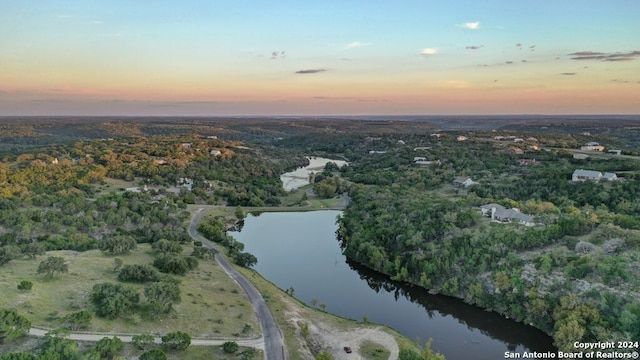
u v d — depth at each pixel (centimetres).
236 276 9362
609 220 9381
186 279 8488
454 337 7612
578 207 11869
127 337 5884
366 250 10962
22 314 5847
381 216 12419
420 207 12481
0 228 11188
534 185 14225
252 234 14338
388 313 8569
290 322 7400
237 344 6284
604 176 13850
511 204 11719
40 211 12300
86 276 7656
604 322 6706
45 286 6944
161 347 5778
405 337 7388
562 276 7925
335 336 7238
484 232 9806
